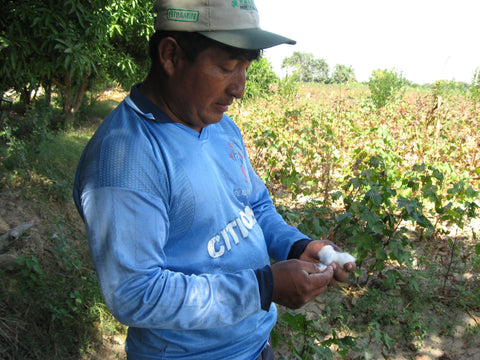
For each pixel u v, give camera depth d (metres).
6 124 6.43
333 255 1.22
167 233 1.00
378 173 4.64
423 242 4.61
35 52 4.36
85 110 12.67
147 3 9.09
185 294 0.93
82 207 0.96
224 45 0.97
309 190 5.44
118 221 0.91
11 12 3.93
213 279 0.98
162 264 0.98
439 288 3.77
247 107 13.50
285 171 5.89
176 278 0.95
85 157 1.02
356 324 3.30
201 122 1.06
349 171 6.14
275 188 6.03
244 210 1.23
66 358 2.60
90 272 3.39
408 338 3.19
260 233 1.28
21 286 2.88
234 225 1.15
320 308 3.44
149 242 0.93
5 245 3.34
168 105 1.04
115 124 1.01
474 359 2.97
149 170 0.96
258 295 0.98
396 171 5.13
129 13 8.80
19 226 3.53
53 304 2.81
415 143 7.55
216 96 1.02
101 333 2.87
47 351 2.56
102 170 0.94
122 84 10.90
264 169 6.29
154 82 1.05
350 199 4.22
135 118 1.02
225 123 1.28
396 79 16.12
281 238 1.36
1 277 2.88
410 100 18.45
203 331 1.14
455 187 4.50
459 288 3.66
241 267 1.15
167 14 0.97
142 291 0.91
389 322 3.30
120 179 0.93
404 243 3.68
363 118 10.88
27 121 7.36
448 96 13.17
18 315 2.66
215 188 1.07
